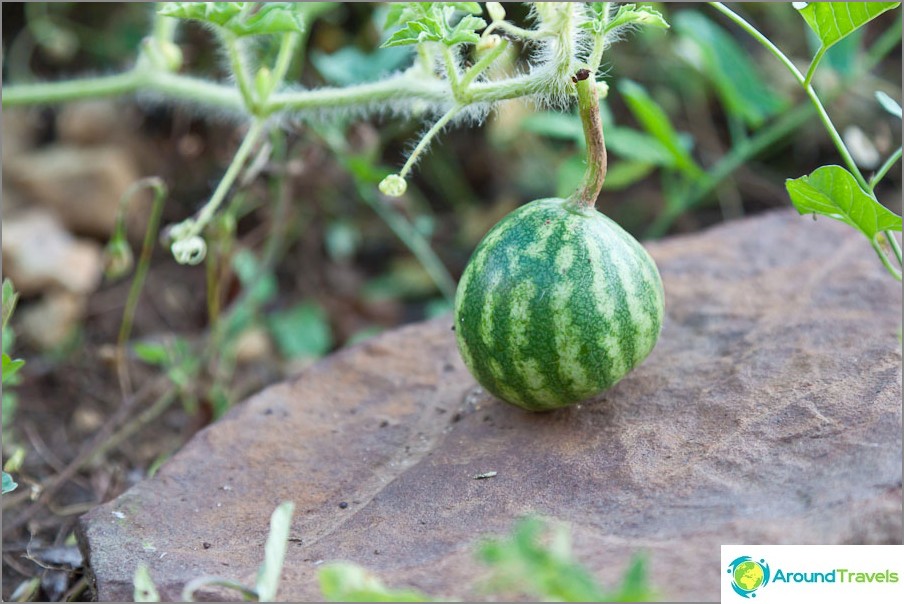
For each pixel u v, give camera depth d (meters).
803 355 0.50
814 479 0.45
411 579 0.43
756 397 0.49
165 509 0.49
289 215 0.71
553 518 0.45
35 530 0.55
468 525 0.46
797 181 0.46
